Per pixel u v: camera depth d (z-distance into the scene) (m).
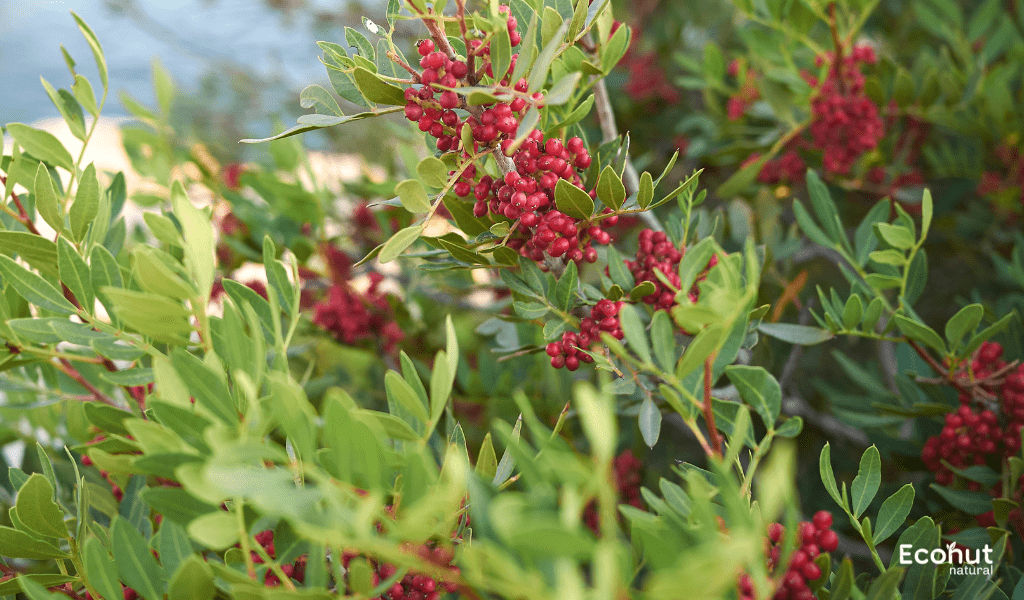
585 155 0.56
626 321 0.47
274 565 0.46
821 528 0.50
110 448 0.54
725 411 0.52
